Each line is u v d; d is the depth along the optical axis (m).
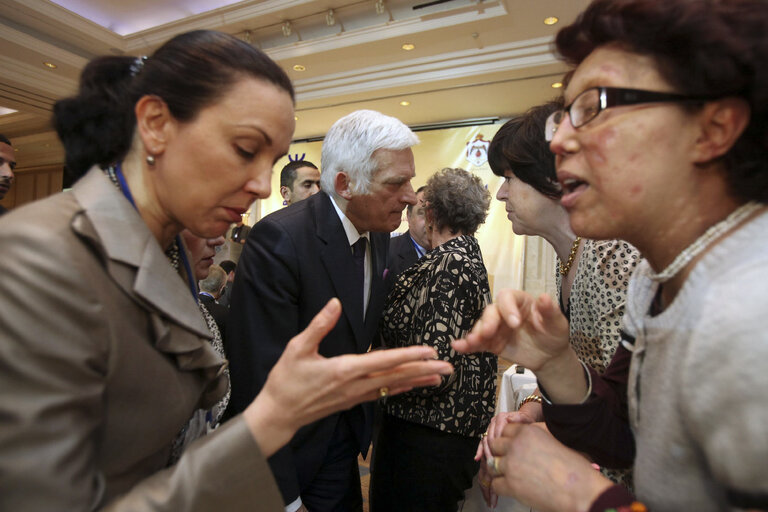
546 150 0.97
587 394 0.70
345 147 1.14
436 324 1.15
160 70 0.56
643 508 0.47
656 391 0.48
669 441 0.46
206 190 0.59
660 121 0.46
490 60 4.68
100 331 0.47
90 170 0.59
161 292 0.55
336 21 4.73
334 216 1.19
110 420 0.51
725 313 0.38
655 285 0.59
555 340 0.66
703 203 0.48
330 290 1.16
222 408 1.12
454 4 4.21
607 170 0.49
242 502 0.51
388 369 0.54
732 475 0.35
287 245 1.11
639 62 0.47
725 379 0.36
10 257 0.44
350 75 5.32
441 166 6.26
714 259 0.44
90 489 0.45
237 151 0.58
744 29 0.42
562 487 0.53
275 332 1.10
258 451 0.51
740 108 0.44
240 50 0.58
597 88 0.49
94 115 0.60
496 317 0.59
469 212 1.32
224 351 1.42
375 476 1.34
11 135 8.51
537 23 4.17
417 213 2.73
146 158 0.59
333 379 0.51
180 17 5.34
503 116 6.00
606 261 0.85
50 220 0.48
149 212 0.62
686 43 0.43
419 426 1.21
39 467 0.41
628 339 0.69
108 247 0.50
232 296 1.17
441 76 4.95
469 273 1.20
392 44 4.65
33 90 5.73
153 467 0.61
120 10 5.24
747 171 0.45
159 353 0.56
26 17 4.85
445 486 1.21
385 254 1.37
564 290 1.10
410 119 6.30
